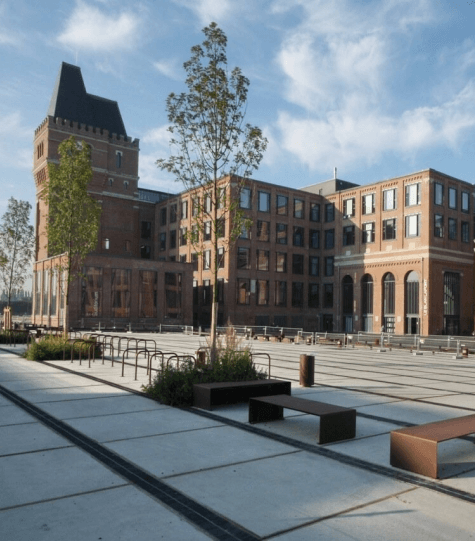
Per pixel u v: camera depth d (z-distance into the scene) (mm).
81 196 21688
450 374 16344
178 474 5719
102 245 65125
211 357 12000
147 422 8320
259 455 6512
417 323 51469
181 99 13461
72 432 7562
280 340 37094
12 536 4148
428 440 5789
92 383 12414
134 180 68438
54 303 54500
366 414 9234
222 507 4797
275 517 4586
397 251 54062
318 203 65625
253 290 58875
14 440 7090
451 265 53312
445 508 4852
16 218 48219
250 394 10109
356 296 58656
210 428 7973
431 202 51656
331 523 4473
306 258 64125
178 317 57938
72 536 4164
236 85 13711
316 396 11188
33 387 11750
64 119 62500
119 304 54062
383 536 4227
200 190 14500
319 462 6254
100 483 5402
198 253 13891
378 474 5836
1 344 26672
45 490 5184
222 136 13391
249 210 59125
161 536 4180
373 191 57781
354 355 24375
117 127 69312
